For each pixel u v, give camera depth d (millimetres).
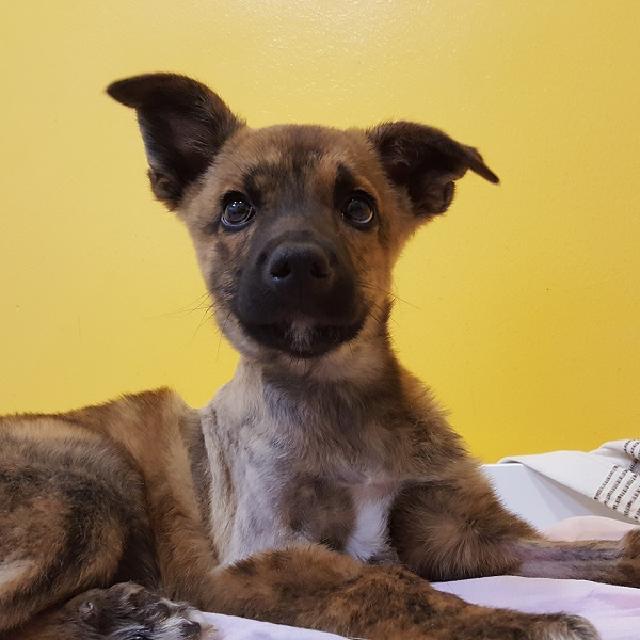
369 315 314
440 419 324
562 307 517
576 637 221
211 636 246
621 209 513
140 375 547
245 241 314
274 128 347
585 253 516
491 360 523
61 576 279
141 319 547
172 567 321
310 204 306
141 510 324
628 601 261
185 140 364
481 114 526
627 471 412
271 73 548
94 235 551
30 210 556
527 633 225
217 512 317
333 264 281
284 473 292
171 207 365
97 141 551
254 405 310
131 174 548
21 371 555
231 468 313
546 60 519
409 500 308
